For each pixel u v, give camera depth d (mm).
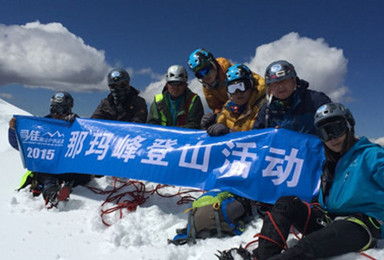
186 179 3314
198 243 2590
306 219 2266
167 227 3029
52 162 3984
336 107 2230
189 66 4621
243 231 2676
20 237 2695
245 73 3490
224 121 3828
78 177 4074
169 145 3531
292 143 3105
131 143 3715
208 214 2645
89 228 2912
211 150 3316
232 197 2896
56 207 3326
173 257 2350
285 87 3066
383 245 2289
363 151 2174
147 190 3965
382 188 2096
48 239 2672
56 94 4301
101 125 4000
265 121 3357
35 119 4227
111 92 4633
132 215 3182
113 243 2582
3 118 8750
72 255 2426
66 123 4172
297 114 3178
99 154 3799
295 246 1976
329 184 2461
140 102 4797
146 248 2527
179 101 4676
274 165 3062
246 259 2121
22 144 4129
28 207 3377
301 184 2949
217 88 4707
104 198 3688
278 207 2203
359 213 2174
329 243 1987
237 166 3162
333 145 2273
